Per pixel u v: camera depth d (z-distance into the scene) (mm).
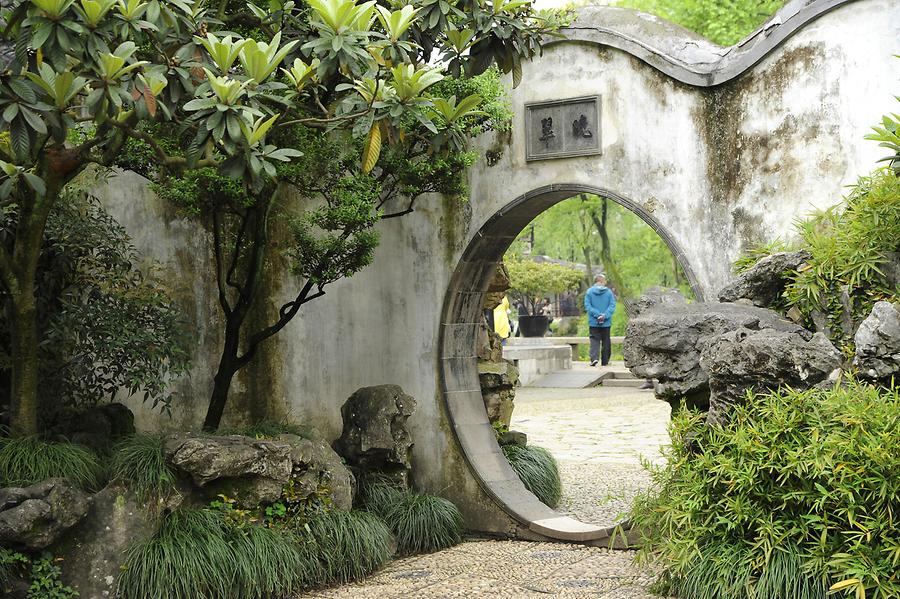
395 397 7453
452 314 7793
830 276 5625
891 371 5156
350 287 8078
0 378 6461
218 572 5574
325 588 6188
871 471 4742
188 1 5125
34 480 5496
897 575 4613
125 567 5496
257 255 6891
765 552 4965
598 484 9367
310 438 6895
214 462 5809
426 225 7855
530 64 7383
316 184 6879
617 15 7137
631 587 5922
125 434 6527
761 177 6512
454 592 6039
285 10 5742
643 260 27438
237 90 4727
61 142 4762
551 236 28047
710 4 16031
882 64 6125
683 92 6809
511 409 9000
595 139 7129
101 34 4523
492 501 7574
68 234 6316
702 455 5422
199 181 6188
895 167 5504
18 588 5258
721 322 5676
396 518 7168
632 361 5930
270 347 7770
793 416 5055
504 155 7496
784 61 6434
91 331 6258
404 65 5262
